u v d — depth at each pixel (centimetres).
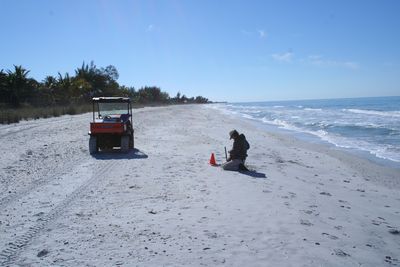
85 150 1513
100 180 980
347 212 805
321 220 722
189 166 1197
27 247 552
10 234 601
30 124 2708
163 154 1438
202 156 1411
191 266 502
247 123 3772
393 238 667
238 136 1183
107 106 1641
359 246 611
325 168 1399
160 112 5250
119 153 1453
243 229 645
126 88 9031
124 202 782
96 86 6556
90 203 773
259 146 1909
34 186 908
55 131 2217
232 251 554
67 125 2638
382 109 6138
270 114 5731
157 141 1869
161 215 703
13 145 1591
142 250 547
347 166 1471
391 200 973
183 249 554
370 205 898
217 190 897
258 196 857
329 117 4431
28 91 4819
